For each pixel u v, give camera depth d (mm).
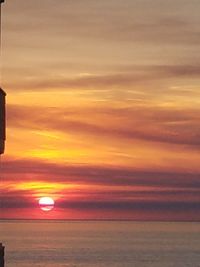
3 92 18875
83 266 148875
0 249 18406
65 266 148500
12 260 163500
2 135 18750
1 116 18625
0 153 18734
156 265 150000
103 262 159000
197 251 197375
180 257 172750
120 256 176625
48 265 151125
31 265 150625
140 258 170000
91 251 196875
